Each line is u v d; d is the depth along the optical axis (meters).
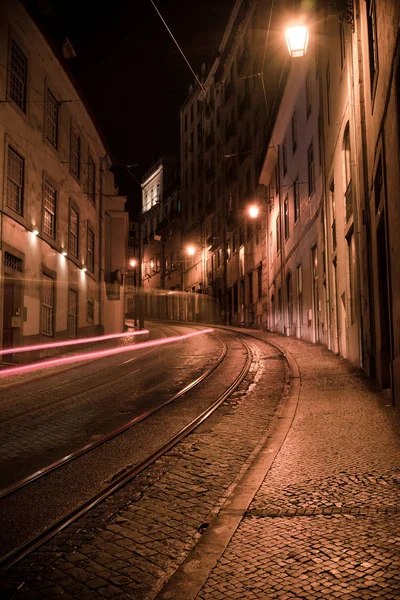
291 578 3.55
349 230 13.38
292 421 8.19
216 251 47.50
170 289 62.59
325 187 17.47
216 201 47.59
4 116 16.67
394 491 5.02
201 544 4.18
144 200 76.62
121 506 5.28
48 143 20.66
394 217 7.89
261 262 34.25
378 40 8.95
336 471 5.73
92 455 7.17
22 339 17.84
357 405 8.91
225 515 4.75
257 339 24.92
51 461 6.98
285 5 26.16
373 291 10.95
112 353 21.81
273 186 31.02
